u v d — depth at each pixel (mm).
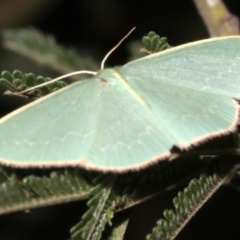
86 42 251
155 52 148
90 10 249
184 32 250
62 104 140
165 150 137
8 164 136
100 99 141
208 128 139
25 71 225
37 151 137
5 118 139
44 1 240
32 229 212
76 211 213
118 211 137
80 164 136
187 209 138
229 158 142
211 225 229
